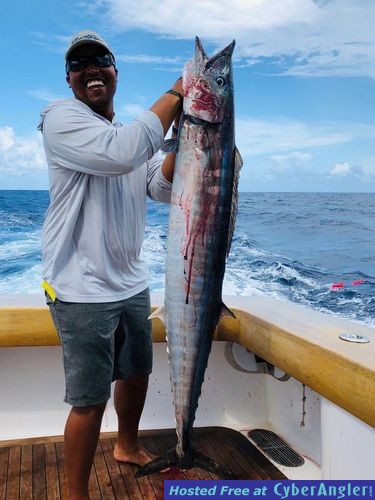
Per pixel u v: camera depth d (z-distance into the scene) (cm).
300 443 253
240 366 281
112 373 199
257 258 1054
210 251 165
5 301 260
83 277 187
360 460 167
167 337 171
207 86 158
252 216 2216
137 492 217
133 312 207
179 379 173
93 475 229
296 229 1764
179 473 230
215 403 284
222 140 161
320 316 242
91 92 189
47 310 245
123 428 236
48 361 270
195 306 167
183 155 161
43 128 181
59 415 270
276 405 277
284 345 208
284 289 773
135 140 164
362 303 705
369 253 1264
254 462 241
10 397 267
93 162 168
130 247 202
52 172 185
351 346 185
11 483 222
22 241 1170
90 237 187
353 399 163
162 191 210
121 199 196
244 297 298
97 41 184
